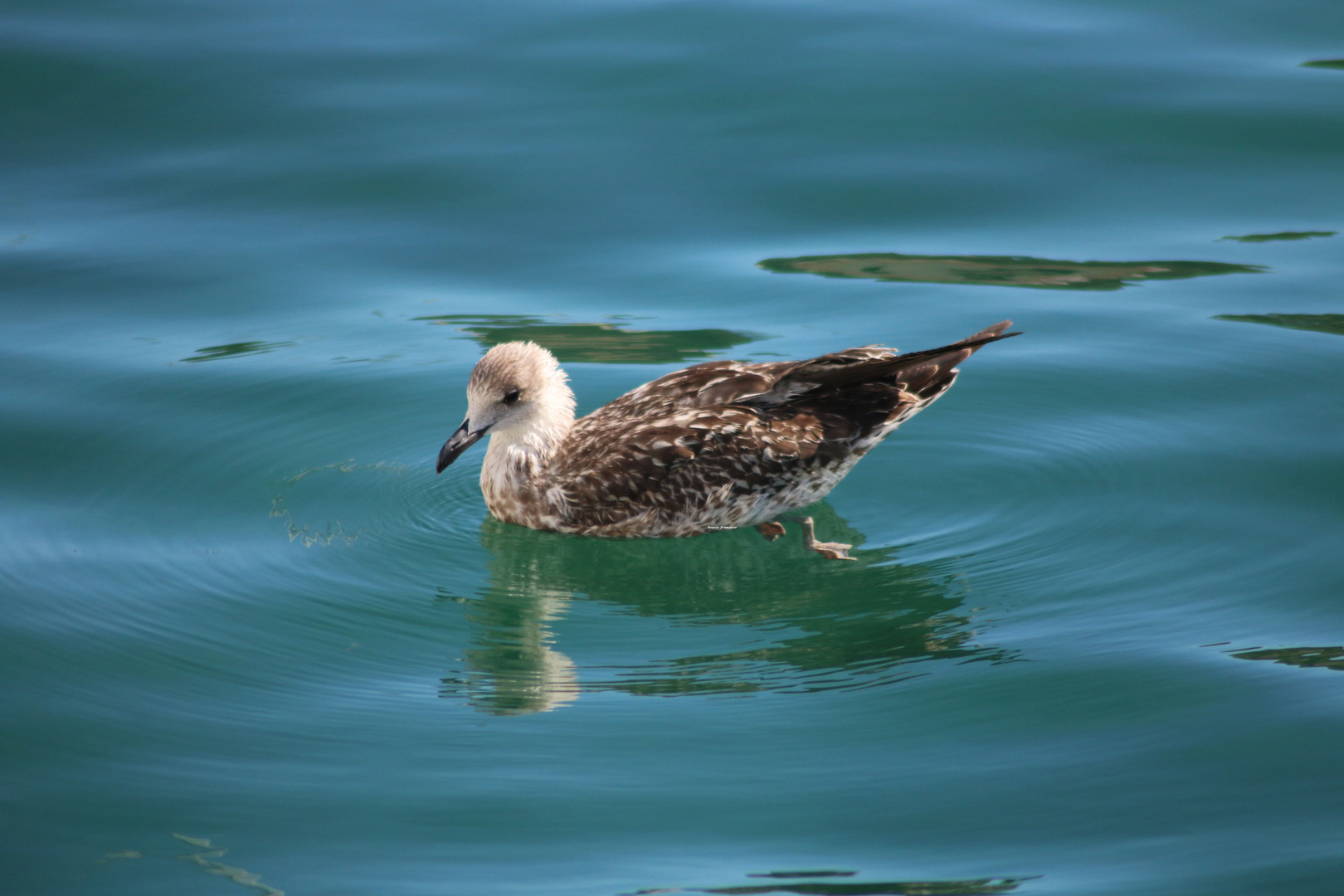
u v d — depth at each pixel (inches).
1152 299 687.7
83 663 448.8
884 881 345.4
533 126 840.9
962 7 973.8
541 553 531.8
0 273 709.9
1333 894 335.9
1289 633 452.4
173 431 596.1
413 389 630.5
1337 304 676.1
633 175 796.0
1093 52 904.9
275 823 373.1
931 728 412.8
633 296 695.7
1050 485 557.3
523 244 745.0
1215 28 936.3
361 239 748.0
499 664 455.2
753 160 807.1
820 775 391.5
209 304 695.1
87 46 921.5
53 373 634.8
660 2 986.7
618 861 356.2
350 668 452.4
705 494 525.3
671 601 499.5
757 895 340.8
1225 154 797.9
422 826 371.6
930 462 581.3
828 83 877.2
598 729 416.2
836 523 544.7
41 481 559.2
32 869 353.1
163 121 844.0
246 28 959.6
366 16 983.0
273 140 829.8
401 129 838.5
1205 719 409.1
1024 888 342.0
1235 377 621.6
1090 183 783.1
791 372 524.1
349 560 519.8
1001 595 488.1
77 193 784.3
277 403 620.4
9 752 402.3
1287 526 517.0
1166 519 526.6
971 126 832.9
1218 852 352.8
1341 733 399.9
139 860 356.5
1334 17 946.1
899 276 712.4
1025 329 665.6
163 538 527.2
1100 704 419.5
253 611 483.2
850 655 456.8
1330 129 813.9
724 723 418.0
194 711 426.0
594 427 547.8
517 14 978.7
